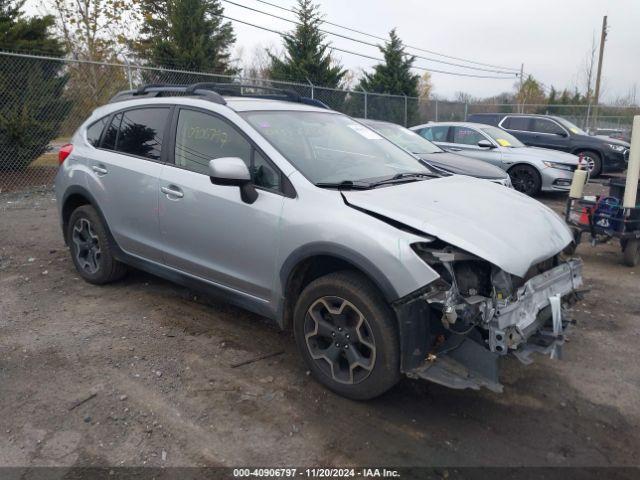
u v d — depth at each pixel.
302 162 3.66
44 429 3.04
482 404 3.41
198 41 20.39
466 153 11.66
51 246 6.62
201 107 4.13
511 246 3.06
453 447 2.98
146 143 4.47
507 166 11.21
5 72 10.88
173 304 4.80
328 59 24.83
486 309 2.90
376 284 3.01
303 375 3.66
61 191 5.20
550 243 3.36
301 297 3.45
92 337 4.14
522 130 15.31
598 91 35.34
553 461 2.90
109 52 22.11
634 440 3.10
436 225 3.05
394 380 3.12
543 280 3.31
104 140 4.88
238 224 3.68
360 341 3.18
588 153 14.40
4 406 3.24
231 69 21.80
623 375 3.83
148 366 3.73
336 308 3.30
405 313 2.94
